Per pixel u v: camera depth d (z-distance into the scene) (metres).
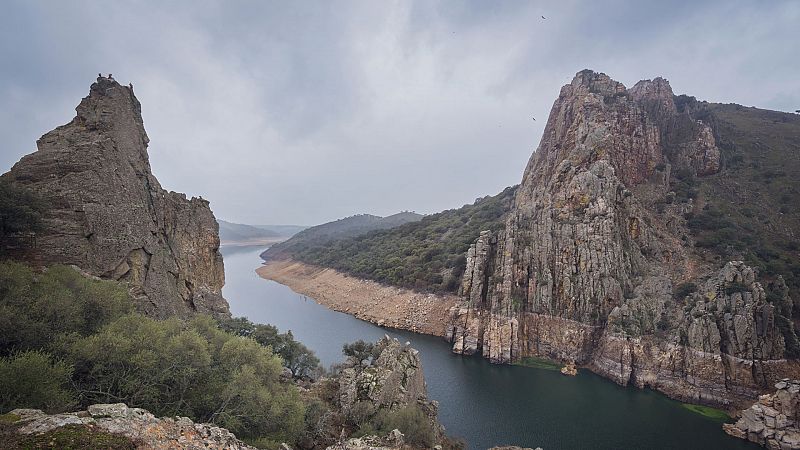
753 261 84.75
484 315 101.31
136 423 18.38
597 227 97.00
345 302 146.88
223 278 70.19
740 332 69.25
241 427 29.23
